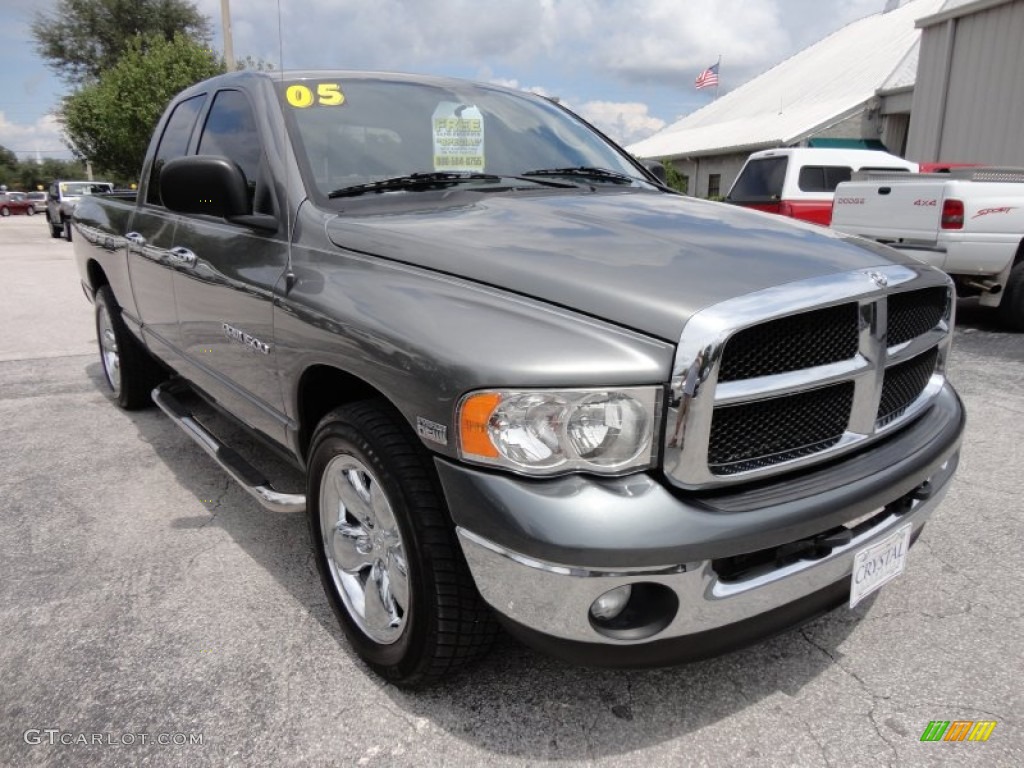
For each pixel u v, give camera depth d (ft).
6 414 16.16
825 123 60.03
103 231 14.97
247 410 9.82
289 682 7.59
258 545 10.36
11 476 12.77
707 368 5.60
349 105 9.83
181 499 11.82
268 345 8.63
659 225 7.86
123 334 15.25
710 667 7.80
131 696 7.39
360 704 7.28
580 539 5.49
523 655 7.97
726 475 5.97
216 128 10.94
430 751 6.70
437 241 7.38
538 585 5.70
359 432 7.01
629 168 11.76
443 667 6.93
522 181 9.95
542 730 6.93
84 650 8.09
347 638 7.98
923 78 46.37
